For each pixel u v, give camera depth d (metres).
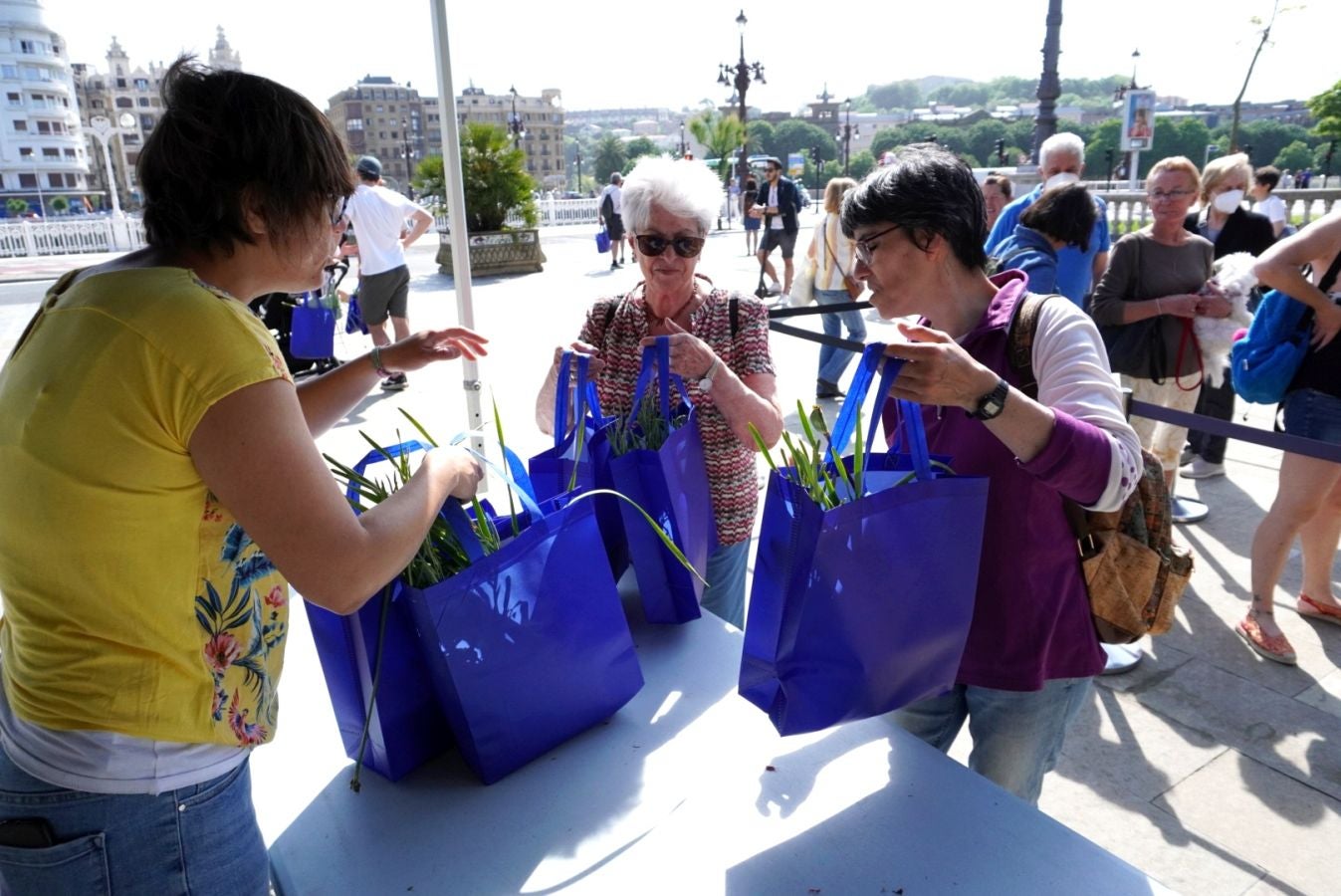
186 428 0.80
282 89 0.88
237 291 0.93
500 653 1.15
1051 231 3.70
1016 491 1.27
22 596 0.85
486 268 14.29
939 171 1.25
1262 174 6.88
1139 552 1.35
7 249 20.03
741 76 28.98
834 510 1.03
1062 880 1.00
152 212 0.89
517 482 1.27
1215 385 3.84
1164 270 3.66
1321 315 2.75
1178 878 2.16
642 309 1.95
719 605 1.94
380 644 1.13
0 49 104.31
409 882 1.04
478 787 1.20
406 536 0.92
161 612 0.84
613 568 1.71
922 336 1.12
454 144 3.18
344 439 5.20
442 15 3.03
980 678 1.34
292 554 0.83
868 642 1.10
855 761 1.22
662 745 1.27
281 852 1.10
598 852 1.08
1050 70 15.58
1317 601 3.30
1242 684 2.94
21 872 0.87
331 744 1.33
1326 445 1.77
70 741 0.84
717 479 1.86
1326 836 2.28
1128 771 2.55
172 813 0.88
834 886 1.01
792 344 7.67
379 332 7.18
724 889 1.01
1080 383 1.17
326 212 0.93
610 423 1.61
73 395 0.79
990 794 1.14
